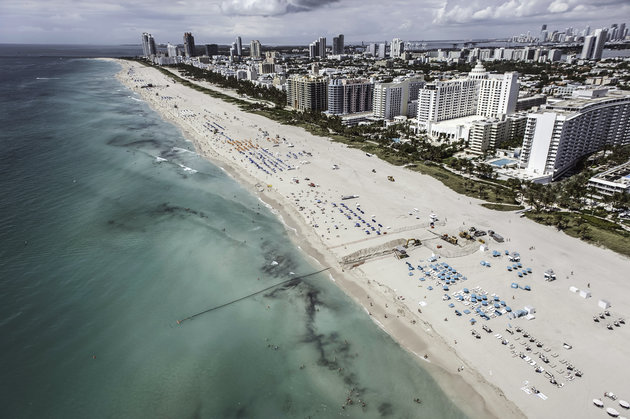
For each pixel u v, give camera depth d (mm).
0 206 137500
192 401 70312
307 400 70875
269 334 86375
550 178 172750
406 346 82438
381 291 99188
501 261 110562
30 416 65750
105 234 123812
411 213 141125
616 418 65375
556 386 71500
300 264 112000
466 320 88062
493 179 176750
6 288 96062
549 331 84375
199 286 101625
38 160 187500
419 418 67250
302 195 158125
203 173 183250
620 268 106875
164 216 137750
